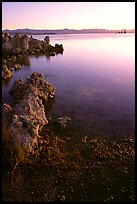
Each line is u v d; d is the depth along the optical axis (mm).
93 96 40875
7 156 20641
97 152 23703
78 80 51938
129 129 29000
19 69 62812
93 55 90000
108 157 22969
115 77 54531
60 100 38781
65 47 120688
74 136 27062
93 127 29391
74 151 23906
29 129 23469
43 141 24938
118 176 20516
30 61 75875
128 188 19281
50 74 57750
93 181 19844
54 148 24031
